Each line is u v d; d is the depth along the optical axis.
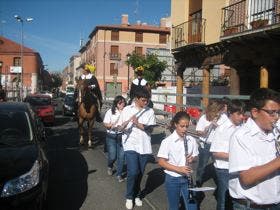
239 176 3.40
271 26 13.45
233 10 17.22
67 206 7.05
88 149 13.11
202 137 7.79
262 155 3.35
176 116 5.30
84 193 7.86
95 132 17.62
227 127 5.58
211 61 19.50
